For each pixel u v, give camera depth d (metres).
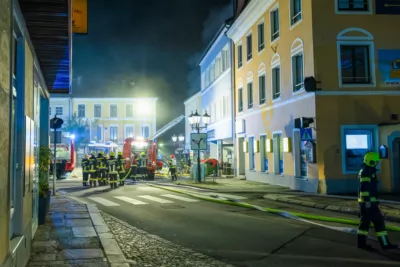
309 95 17.09
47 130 12.28
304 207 13.68
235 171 28.61
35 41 7.95
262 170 23.66
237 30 27.22
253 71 24.77
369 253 7.32
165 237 8.90
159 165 33.62
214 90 35.00
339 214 12.07
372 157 7.73
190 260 6.98
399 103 16.91
